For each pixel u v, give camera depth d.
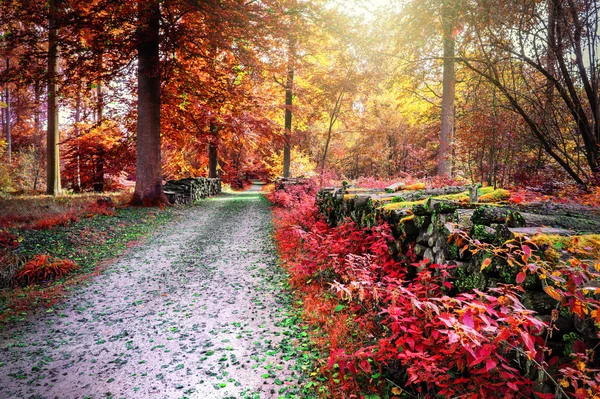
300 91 18.53
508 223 2.47
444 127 11.33
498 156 7.12
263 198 19.88
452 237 2.76
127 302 4.93
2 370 3.33
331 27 13.64
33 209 10.55
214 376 3.15
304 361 3.35
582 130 5.48
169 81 14.12
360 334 3.53
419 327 2.49
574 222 2.56
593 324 1.69
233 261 6.88
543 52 5.63
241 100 14.09
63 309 4.72
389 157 26.50
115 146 16.89
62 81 12.30
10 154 23.06
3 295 5.16
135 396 2.91
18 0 10.23
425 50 8.64
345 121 21.06
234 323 4.21
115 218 10.01
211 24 10.91
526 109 6.48
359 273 3.51
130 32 11.68
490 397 1.95
